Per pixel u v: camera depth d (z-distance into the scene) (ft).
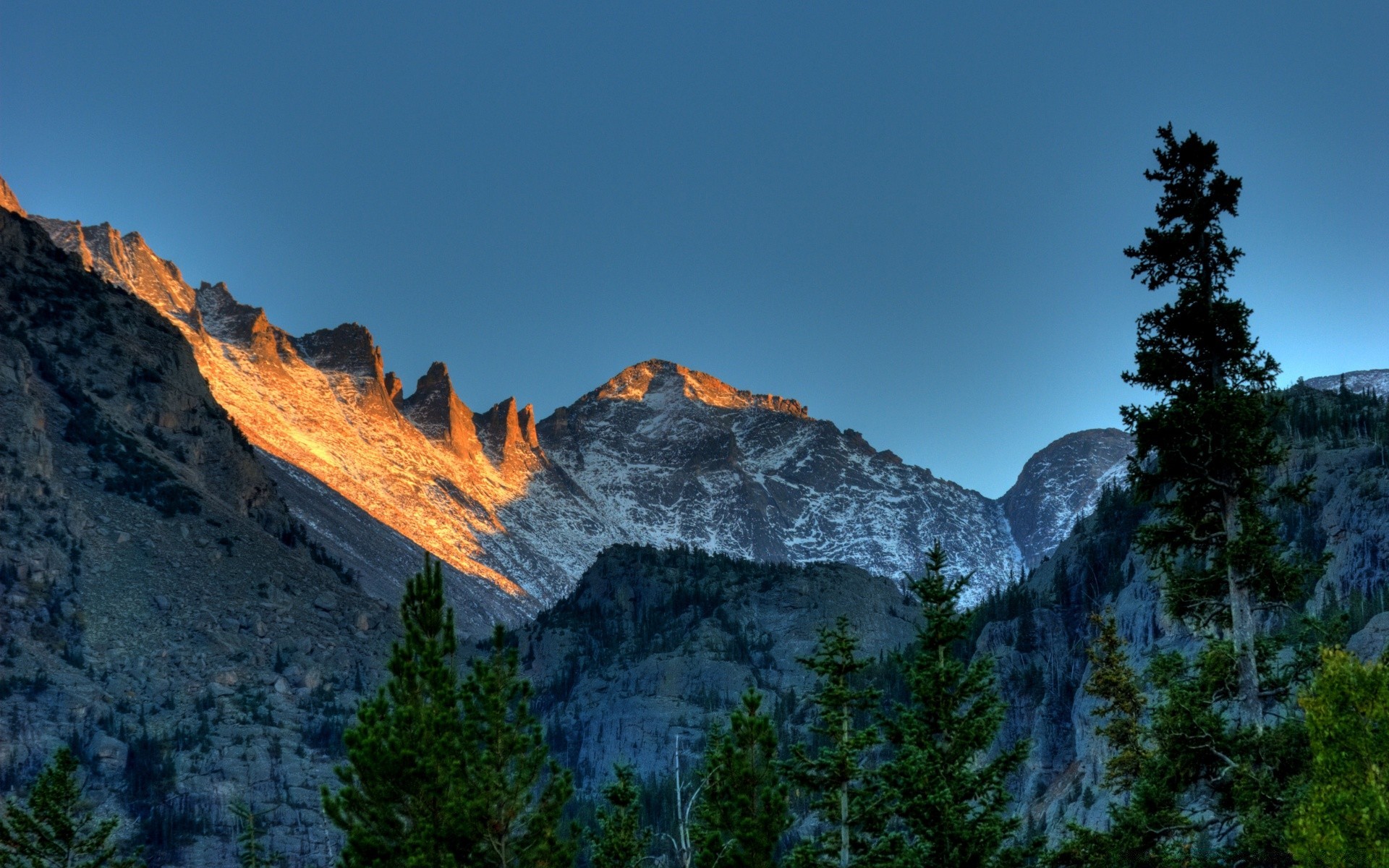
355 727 205.87
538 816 208.85
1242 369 194.39
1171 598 200.64
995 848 221.05
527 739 213.66
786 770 231.71
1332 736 166.91
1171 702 193.88
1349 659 171.22
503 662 220.64
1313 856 159.74
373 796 200.75
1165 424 190.29
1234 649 192.75
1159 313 197.47
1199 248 196.34
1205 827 194.90
